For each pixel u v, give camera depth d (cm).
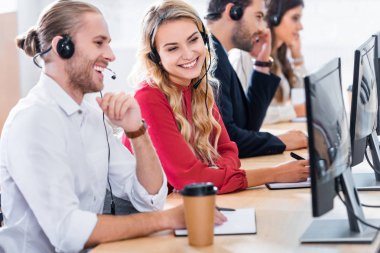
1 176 220
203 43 269
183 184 257
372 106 260
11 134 211
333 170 190
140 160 235
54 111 216
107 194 253
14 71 482
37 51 223
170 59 263
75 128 225
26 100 219
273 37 477
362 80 241
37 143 207
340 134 200
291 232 204
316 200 179
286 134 347
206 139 279
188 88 278
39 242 222
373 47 269
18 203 220
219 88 329
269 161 315
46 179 205
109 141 242
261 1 362
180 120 268
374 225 203
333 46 521
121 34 543
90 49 219
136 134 233
